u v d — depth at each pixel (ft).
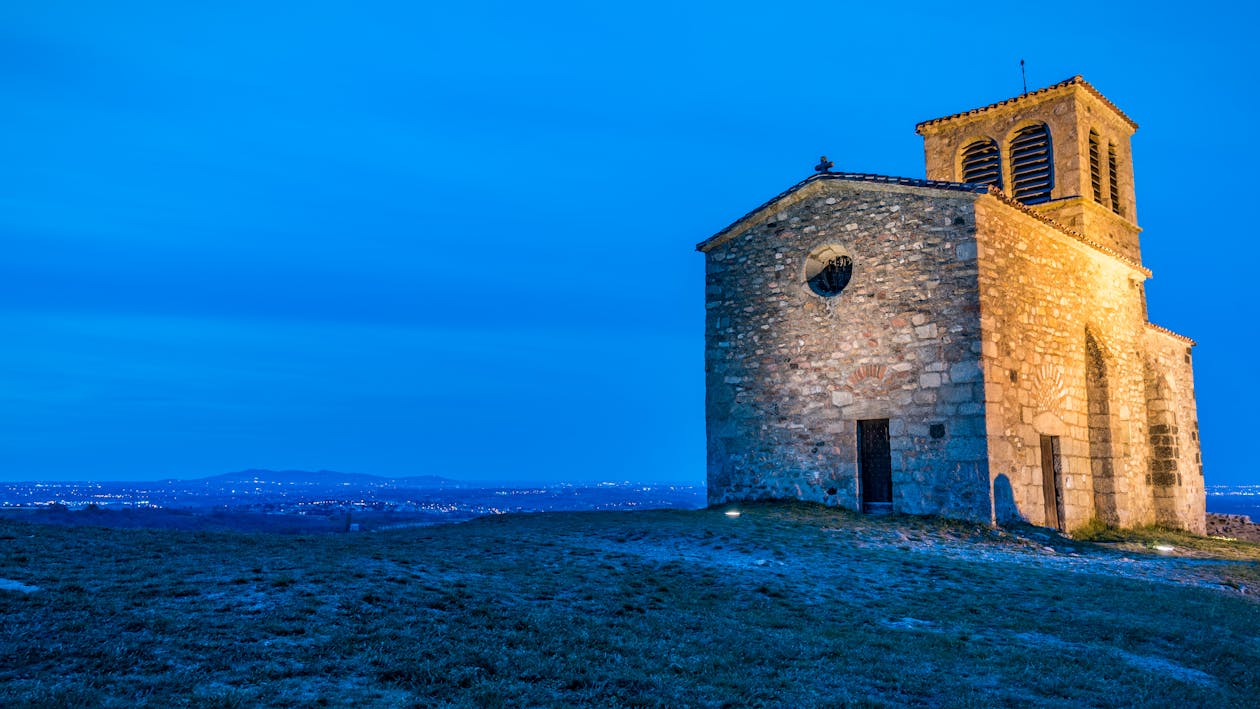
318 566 33.01
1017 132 90.43
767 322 70.49
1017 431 61.87
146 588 27.78
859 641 29.94
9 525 41.98
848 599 36.70
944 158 94.63
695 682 24.14
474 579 33.65
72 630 22.80
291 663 21.84
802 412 67.41
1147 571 48.93
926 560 46.57
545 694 21.95
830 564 44.27
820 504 64.95
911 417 61.77
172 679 20.08
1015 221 65.51
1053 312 69.21
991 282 61.41
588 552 43.21
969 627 33.24
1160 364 87.25
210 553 36.81
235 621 24.56
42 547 35.29
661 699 22.40
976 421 58.80
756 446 69.62
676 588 36.01
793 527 55.52
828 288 68.90
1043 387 66.18
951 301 61.00
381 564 34.81
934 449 60.44
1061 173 86.28
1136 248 94.12
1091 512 71.56
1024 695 25.64
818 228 68.59
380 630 25.02
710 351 73.72
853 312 65.67
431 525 61.98
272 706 19.11
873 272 65.10
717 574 39.45
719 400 72.33
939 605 36.65
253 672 21.03
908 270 63.36
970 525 57.52
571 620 28.58
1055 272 70.33
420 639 24.75
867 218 65.92
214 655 21.86
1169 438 84.02
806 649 28.22
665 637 28.12
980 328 59.52
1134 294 84.12
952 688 25.64
